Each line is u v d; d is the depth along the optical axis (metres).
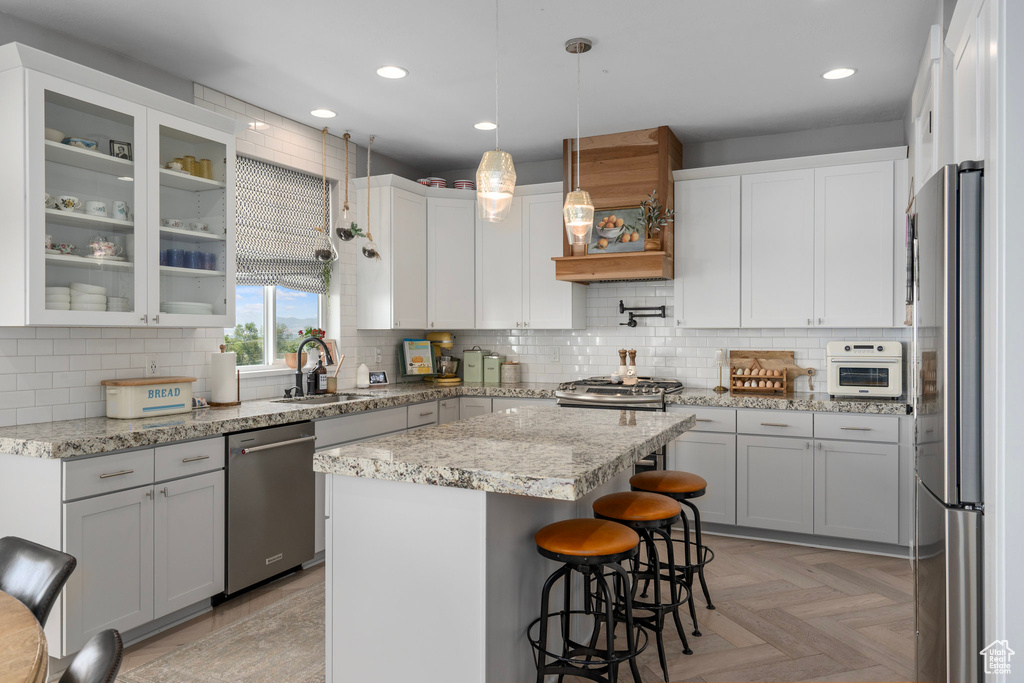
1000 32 1.63
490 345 5.70
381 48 3.32
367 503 2.09
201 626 3.00
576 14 2.98
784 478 4.17
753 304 4.53
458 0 2.85
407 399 4.48
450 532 1.95
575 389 4.73
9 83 2.68
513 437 2.48
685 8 2.93
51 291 2.74
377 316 4.89
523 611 2.18
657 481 2.92
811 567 3.77
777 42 3.27
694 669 2.59
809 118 4.41
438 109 4.21
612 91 3.92
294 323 4.56
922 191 2.14
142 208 3.11
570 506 2.67
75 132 2.84
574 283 5.05
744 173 4.56
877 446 3.93
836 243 4.30
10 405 2.92
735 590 3.42
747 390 4.68
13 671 1.10
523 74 3.66
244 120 4.05
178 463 2.96
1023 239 1.63
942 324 1.85
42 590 1.55
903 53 3.39
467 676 1.92
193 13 2.95
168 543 2.90
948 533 1.81
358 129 4.62
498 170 2.42
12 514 2.64
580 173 4.82
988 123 1.75
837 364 4.21
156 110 3.19
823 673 2.56
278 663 2.66
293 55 3.40
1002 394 1.65
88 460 2.59
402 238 4.93
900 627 2.96
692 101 4.09
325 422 3.78
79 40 3.20
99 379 3.28
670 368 5.09
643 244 4.66
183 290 3.33
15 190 2.67
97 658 1.16
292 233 4.46
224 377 3.71
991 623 1.72
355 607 2.11
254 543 3.34
